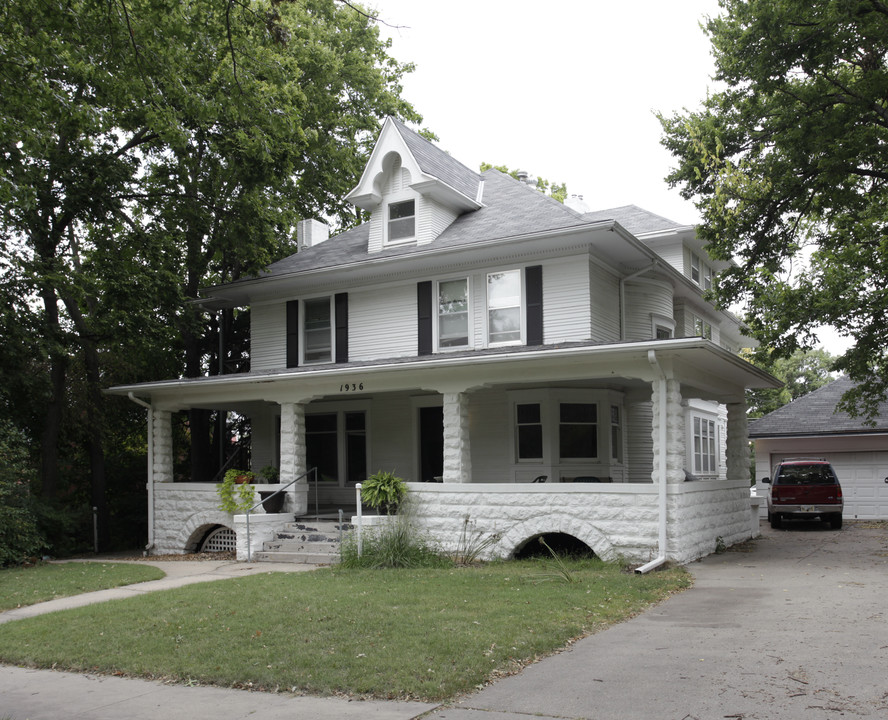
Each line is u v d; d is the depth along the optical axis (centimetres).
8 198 1608
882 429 2731
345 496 2191
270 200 2447
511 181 2244
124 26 1393
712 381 1753
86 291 2061
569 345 1532
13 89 1424
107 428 2464
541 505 1495
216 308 2492
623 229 1714
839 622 890
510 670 722
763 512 2919
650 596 1077
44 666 822
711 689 645
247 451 3061
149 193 2208
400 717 605
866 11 1711
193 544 1955
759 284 1869
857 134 1788
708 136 2025
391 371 1666
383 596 1071
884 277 1605
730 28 1912
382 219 2088
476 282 1919
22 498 1903
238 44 1461
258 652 797
